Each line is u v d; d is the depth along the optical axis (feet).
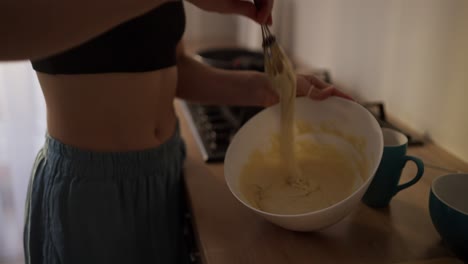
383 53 3.57
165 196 2.80
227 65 4.30
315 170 2.60
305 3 5.00
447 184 2.23
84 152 2.56
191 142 3.49
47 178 2.69
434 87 3.02
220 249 2.16
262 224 2.37
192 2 2.32
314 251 2.15
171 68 2.80
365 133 2.37
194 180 2.85
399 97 3.43
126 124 2.58
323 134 2.62
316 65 4.87
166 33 2.58
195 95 3.22
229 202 2.59
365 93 3.92
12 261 6.15
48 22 1.66
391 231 2.29
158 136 2.80
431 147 3.05
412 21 3.17
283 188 2.51
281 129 2.59
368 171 2.29
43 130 6.61
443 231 2.05
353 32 4.00
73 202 2.58
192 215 2.49
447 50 2.86
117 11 1.75
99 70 2.41
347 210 2.07
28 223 2.85
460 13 2.71
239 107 3.83
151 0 1.80
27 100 6.44
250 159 2.59
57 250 2.65
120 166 2.60
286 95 2.49
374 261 2.08
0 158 6.68
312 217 2.01
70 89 2.47
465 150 2.82
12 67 6.28
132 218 2.68
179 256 2.99
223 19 7.52
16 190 6.71
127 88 2.50
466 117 2.77
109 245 2.66
